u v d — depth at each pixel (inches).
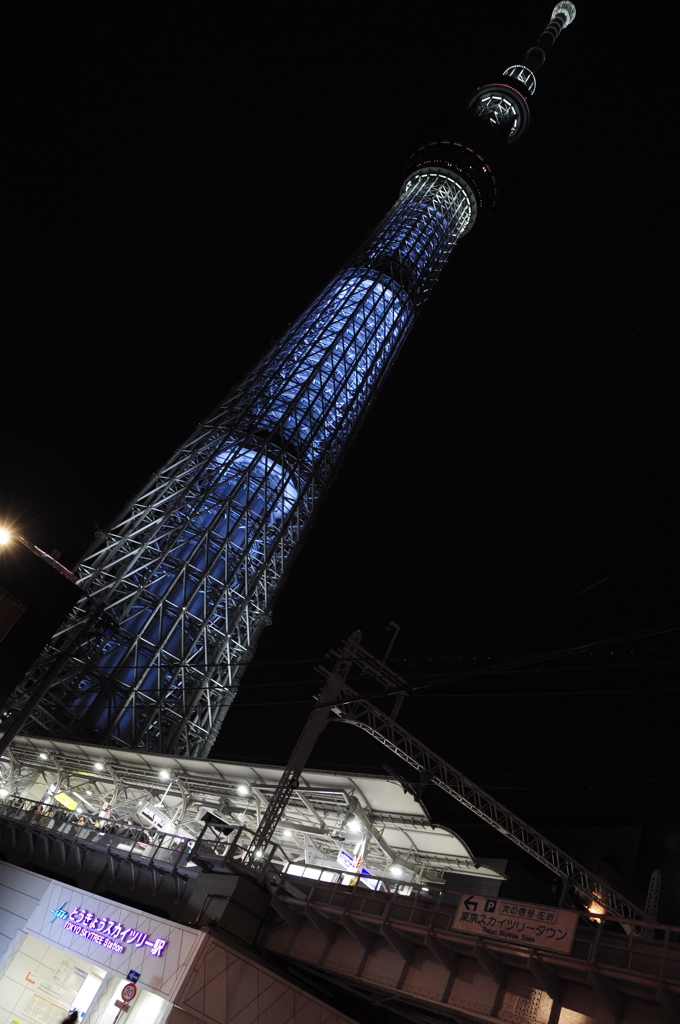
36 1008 1496.1
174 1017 1107.3
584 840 3078.2
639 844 2957.7
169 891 1424.7
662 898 2878.9
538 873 2402.8
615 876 2824.8
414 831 1632.6
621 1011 823.7
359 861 1612.9
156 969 1194.6
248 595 3841.0
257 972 1177.4
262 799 1806.1
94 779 2390.5
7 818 1929.1
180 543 3799.2
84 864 1676.9
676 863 2945.4
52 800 2453.2
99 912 1429.6
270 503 4153.5
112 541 3742.6
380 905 1112.2
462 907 1003.9
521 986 921.5
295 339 4945.9
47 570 1754.4
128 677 3319.4
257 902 1282.0
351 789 1611.7
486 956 943.0
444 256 6028.5
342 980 1167.6
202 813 2017.7
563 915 903.1
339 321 5118.1
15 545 1723.7
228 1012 1131.9
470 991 957.2
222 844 1418.6
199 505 3956.7
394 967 1056.8
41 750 2490.2
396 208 6151.6
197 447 4266.7
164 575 3686.0
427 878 1856.5
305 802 1712.6
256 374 4690.0
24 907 1616.6
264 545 4040.4
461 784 1813.5
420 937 1042.1
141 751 2050.9
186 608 3617.1
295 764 1469.0
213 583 3777.1
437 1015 1077.1
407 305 5531.5
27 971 1533.0
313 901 1202.0
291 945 1219.2
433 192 6289.4
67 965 1550.2
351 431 4798.2
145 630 3479.3
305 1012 1182.3
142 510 3927.2
